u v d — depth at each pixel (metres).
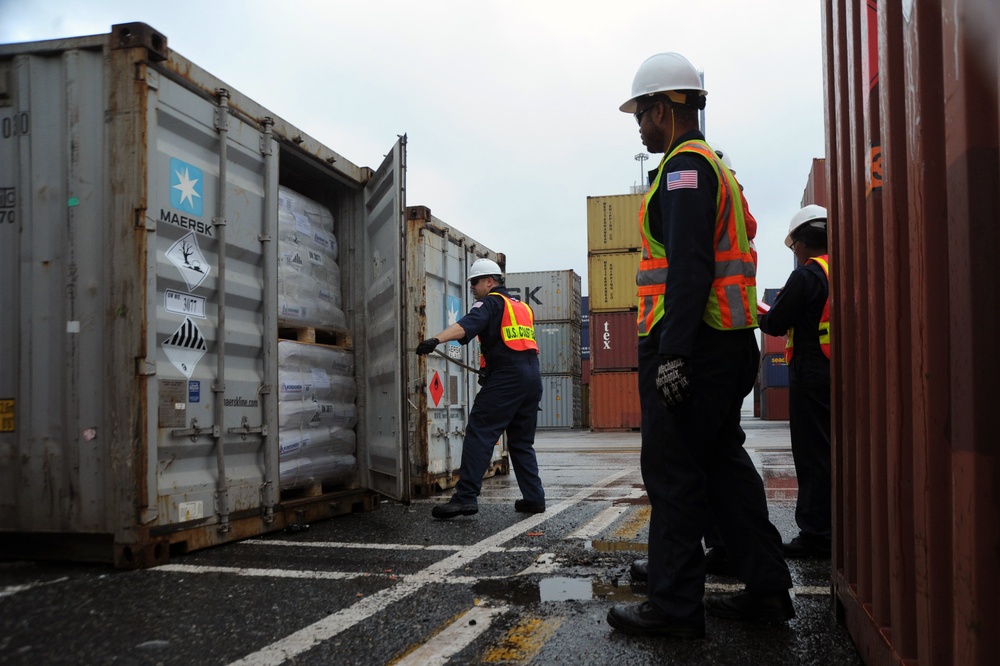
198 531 4.19
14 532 3.94
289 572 3.72
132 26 3.84
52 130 3.97
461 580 3.56
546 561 3.98
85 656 2.50
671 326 2.53
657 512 2.72
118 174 3.84
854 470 2.62
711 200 2.60
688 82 2.96
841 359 2.92
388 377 5.62
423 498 6.98
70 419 3.88
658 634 2.67
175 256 4.06
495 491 7.43
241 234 4.65
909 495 1.87
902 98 1.93
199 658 2.47
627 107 3.12
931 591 1.60
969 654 1.38
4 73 4.02
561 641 2.64
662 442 2.71
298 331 5.52
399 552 4.24
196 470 4.23
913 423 1.75
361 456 6.12
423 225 7.11
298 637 2.69
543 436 21.94
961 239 1.41
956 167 1.43
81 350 3.88
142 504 3.77
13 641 2.65
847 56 2.70
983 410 1.35
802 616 2.96
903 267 1.92
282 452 5.07
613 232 24.25
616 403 24.19
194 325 4.18
